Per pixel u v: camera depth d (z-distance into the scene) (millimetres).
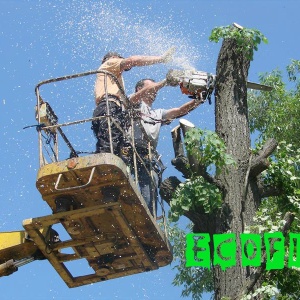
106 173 20891
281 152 22141
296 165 22688
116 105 22688
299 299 21562
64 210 21312
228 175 21359
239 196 21156
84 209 21203
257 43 22625
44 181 21062
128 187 21156
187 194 21031
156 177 23484
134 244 22109
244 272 20172
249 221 20953
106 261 22766
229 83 22578
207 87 23281
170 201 21750
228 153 21719
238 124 22125
